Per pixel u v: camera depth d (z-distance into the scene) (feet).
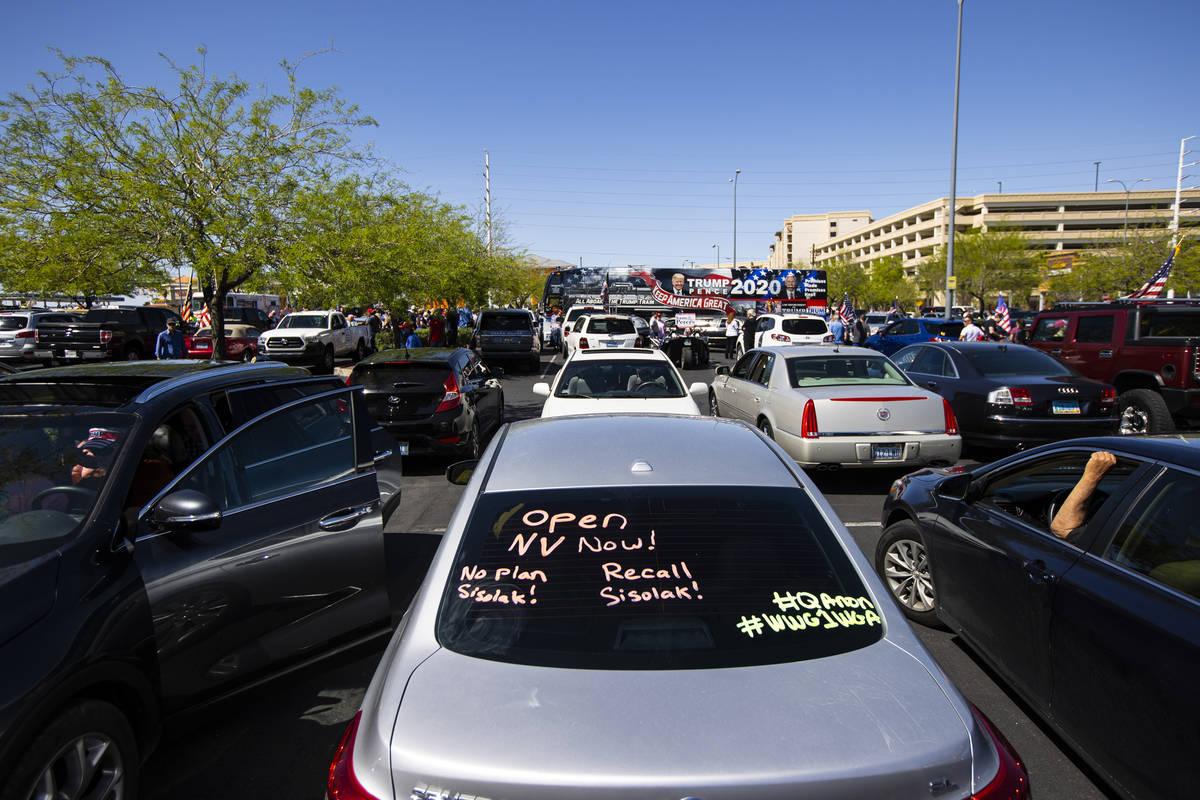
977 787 5.71
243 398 12.36
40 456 10.09
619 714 5.97
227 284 33.58
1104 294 130.11
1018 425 28.27
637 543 7.88
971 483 13.42
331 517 12.15
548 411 25.82
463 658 6.68
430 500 25.86
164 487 10.19
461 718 5.99
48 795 7.67
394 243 35.17
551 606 7.18
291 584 11.35
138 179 29.17
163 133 30.96
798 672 6.46
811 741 5.74
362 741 6.07
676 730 5.81
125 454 10.05
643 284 114.52
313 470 12.47
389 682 6.54
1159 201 334.44
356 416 13.74
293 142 32.48
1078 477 11.80
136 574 9.21
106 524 9.27
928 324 66.90
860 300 300.61
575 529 8.07
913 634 7.08
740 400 31.96
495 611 7.16
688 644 6.77
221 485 10.96
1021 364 30.71
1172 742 7.98
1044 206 340.80
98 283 30.35
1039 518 12.09
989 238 208.74
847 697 6.19
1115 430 28.73
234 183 31.37
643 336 77.20
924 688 6.36
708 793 5.38
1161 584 8.82
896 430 25.04
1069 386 28.45
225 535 10.54
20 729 7.26
